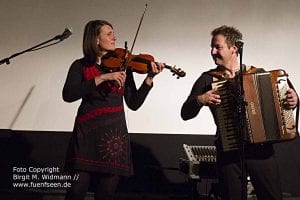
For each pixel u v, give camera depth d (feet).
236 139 8.98
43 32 14.33
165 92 14.21
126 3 14.24
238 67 9.65
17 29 14.37
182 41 14.23
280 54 14.14
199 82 9.70
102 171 9.11
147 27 14.24
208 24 14.21
